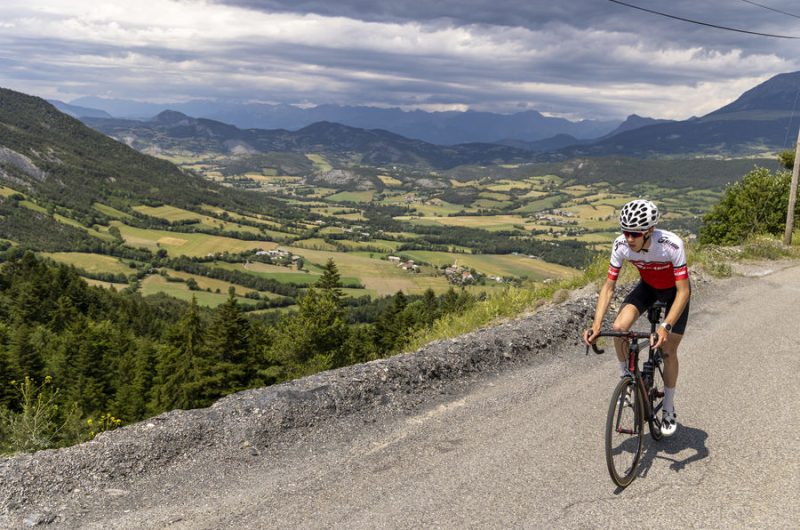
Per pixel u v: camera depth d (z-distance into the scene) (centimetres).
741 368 632
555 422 486
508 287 1151
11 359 4434
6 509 351
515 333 741
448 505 347
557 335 769
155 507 356
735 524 322
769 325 831
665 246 397
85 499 367
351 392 536
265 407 493
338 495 365
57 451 416
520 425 482
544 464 404
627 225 393
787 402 523
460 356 647
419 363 611
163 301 13550
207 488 381
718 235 2764
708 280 1185
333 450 440
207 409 491
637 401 389
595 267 1180
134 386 4619
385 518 333
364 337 5028
